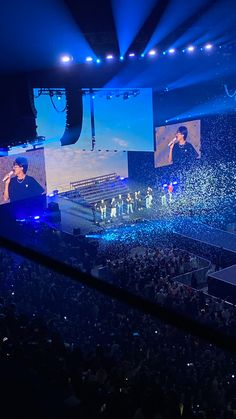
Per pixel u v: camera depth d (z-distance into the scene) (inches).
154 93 896.9
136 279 642.8
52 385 291.4
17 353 319.6
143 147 939.3
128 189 1107.9
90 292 546.0
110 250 824.3
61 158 1010.7
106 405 274.4
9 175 908.6
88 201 1050.7
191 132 1040.8
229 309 586.6
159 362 409.4
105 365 349.1
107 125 948.0
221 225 985.5
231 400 383.6
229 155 1058.1
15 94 847.7
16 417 258.5
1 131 865.5
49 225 954.7
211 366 420.5
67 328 477.1
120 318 497.7
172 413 273.6
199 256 834.2
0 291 570.6
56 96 916.0
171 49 804.6
